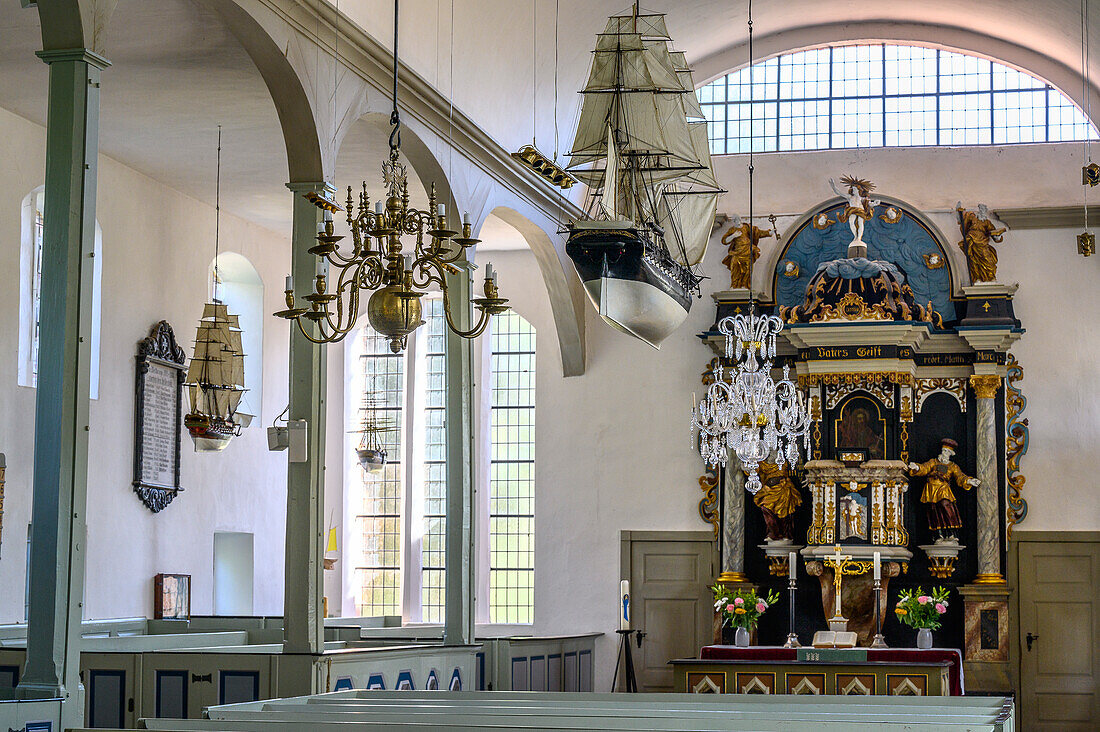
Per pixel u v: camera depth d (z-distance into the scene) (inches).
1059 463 736.3
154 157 642.2
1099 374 737.6
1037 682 725.9
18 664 459.2
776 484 752.3
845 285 749.9
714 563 780.6
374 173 682.2
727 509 770.8
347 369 871.7
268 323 786.8
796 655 587.5
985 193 768.9
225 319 642.2
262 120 592.4
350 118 498.6
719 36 792.9
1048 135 783.1
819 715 307.6
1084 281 745.6
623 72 605.0
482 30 612.4
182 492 693.3
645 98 607.2
